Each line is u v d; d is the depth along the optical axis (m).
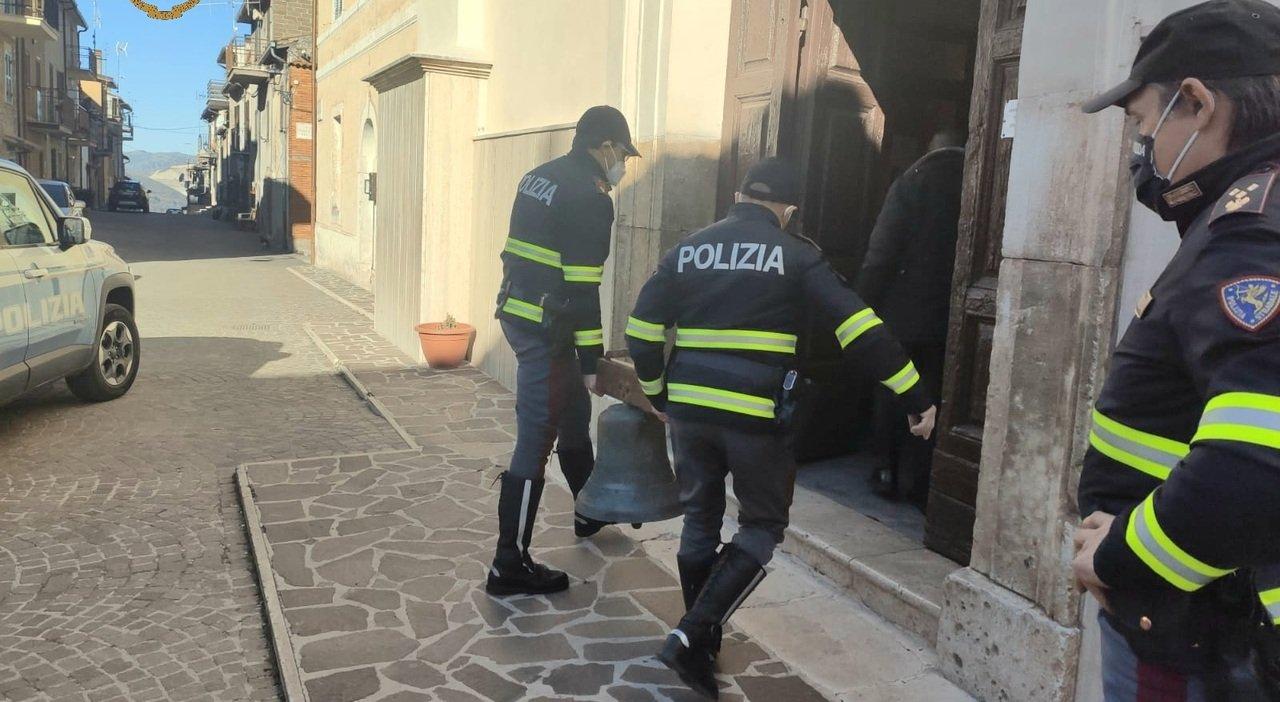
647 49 5.13
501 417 6.50
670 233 5.11
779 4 4.62
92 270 6.36
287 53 23.72
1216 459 1.15
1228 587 1.34
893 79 4.86
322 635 3.24
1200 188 1.35
